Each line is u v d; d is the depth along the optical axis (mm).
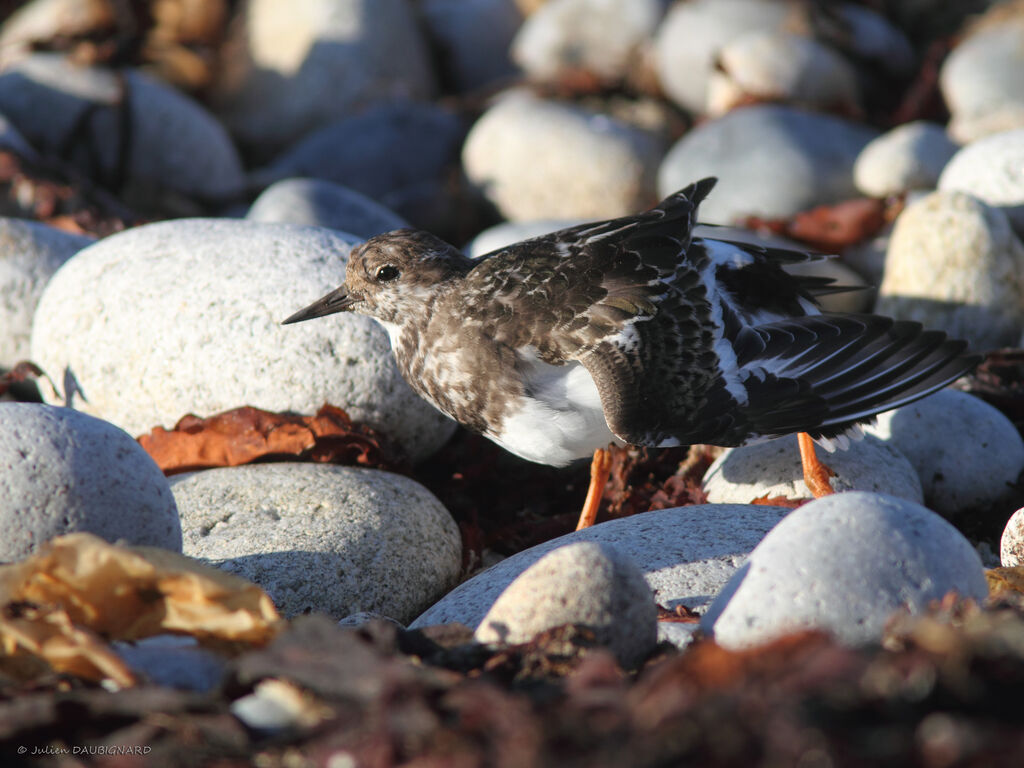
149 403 10141
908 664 4938
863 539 6141
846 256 14273
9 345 11617
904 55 18766
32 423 7508
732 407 8414
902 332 8531
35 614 6266
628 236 9000
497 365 8820
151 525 7688
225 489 9320
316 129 20172
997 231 12141
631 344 8414
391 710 5133
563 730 4820
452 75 22000
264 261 10391
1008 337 12086
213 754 5305
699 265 9062
